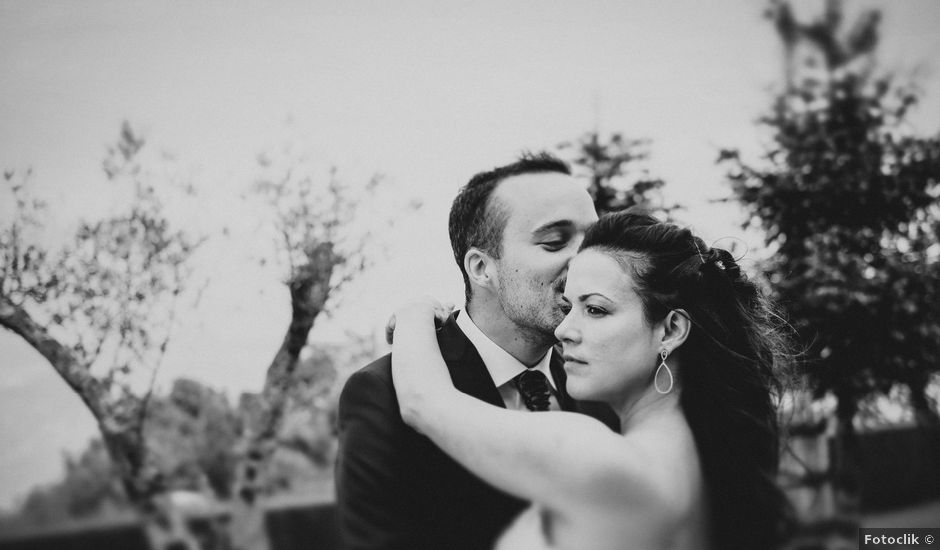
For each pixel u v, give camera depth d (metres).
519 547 1.08
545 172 1.54
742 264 1.33
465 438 1.10
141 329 4.24
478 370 1.45
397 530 1.31
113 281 4.23
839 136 4.60
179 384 4.36
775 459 1.18
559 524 1.04
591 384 1.13
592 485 0.99
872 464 4.94
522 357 1.52
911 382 4.40
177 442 4.36
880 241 4.46
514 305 1.47
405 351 1.31
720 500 1.10
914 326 4.25
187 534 4.36
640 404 1.15
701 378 1.15
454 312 1.58
